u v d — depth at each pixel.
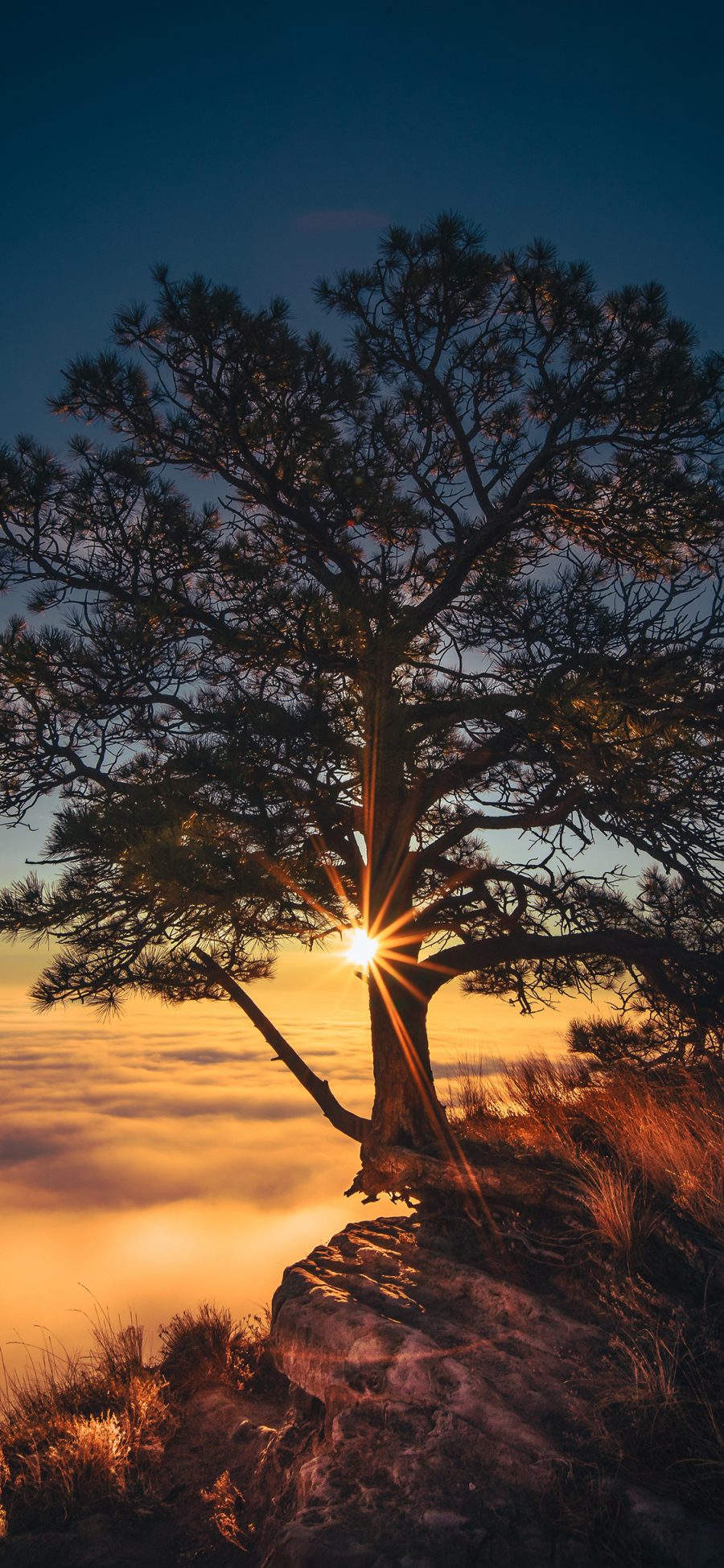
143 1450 5.46
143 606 8.04
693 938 8.69
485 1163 6.60
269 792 6.95
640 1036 10.20
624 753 7.03
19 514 8.61
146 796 7.21
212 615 8.72
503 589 8.06
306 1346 4.97
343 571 9.20
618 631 7.43
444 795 8.43
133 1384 6.19
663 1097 7.59
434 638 9.51
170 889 6.86
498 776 8.08
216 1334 7.11
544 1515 3.42
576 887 8.68
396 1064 8.09
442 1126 7.68
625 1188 5.32
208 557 9.06
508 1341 4.62
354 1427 4.27
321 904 7.35
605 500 9.17
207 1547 4.42
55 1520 4.85
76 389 8.94
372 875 8.64
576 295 8.59
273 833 7.07
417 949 8.55
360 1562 3.31
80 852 7.64
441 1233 6.22
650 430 8.63
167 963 8.91
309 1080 8.63
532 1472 3.62
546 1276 5.31
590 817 7.46
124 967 8.49
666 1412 3.77
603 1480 3.48
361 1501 3.76
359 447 10.03
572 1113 7.91
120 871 7.83
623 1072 9.02
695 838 6.89
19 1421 5.99
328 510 9.55
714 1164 5.73
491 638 8.23
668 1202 5.53
